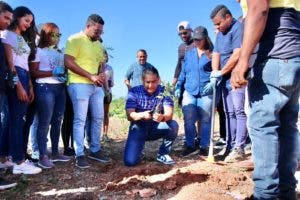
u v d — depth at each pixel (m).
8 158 4.69
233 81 2.46
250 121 2.52
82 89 4.96
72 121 5.52
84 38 5.07
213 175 4.14
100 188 4.11
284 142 2.74
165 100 5.10
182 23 6.59
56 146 5.18
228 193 3.68
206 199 3.49
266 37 2.48
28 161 4.73
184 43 6.81
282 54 2.40
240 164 4.45
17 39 4.37
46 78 4.77
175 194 3.82
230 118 5.29
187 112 5.51
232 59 4.93
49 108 4.78
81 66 5.04
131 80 7.25
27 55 4.52
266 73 2.43
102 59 5.30
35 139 5.21
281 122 2.73
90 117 5.47
